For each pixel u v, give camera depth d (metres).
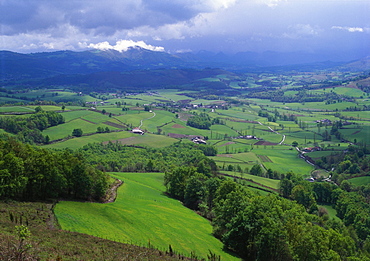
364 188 168.50
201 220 102.88
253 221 77.62
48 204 77.31
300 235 75.94
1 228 50.47
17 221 58.44
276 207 89.12
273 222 74.56
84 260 45.56
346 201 138.25
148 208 99.88
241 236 78.75
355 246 100.56
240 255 79.44
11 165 74.56
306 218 105.88
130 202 103.94
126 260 50.59
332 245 84.50
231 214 87.94
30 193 80.44
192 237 82.62
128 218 83.75
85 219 73.19
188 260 62.78
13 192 74.12
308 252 73.00
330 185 160.12
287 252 71.88
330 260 73.00
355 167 199.25
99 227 70.56
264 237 71.81
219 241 85.81
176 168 134.50
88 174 96.31
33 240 47.88
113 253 53.16
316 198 156.25
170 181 132.88
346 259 84.31
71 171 91.62
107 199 101.50
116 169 171.00
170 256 62.00
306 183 161.50
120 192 115.25
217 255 74.44
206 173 156.38
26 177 76.88
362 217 122.38
